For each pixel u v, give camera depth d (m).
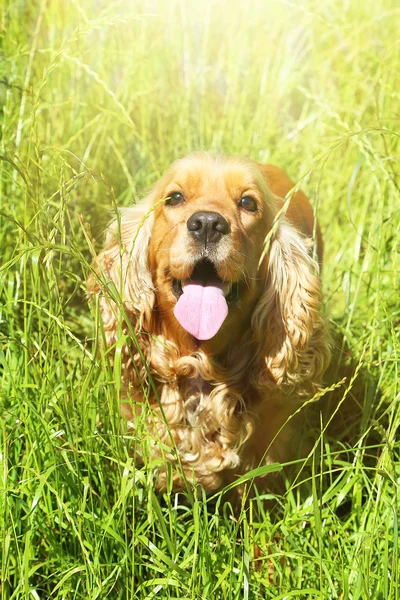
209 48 1.51
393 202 1.20
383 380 1.04
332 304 1.21
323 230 1.33
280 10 1.48
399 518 0.85
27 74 1.16
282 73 1.44
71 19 1.39
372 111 1.41
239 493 1.00
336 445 1.04
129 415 1.00
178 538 0.87
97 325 0.83
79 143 1.30
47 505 0.84
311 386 1.02
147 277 1.01
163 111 1.40
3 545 0.79
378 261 1.01
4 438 0.82
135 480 0.83
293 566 0.86
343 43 1.43
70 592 0.82
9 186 1.13
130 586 0.82
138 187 1.33
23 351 0.88
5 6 1.33
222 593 0.82
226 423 0.99
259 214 0.98
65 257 1.18
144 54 1.38
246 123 1.44
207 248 0.92
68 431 0.82
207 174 0.97
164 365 0.99
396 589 0.79
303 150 1.41
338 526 0.86
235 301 0.97
